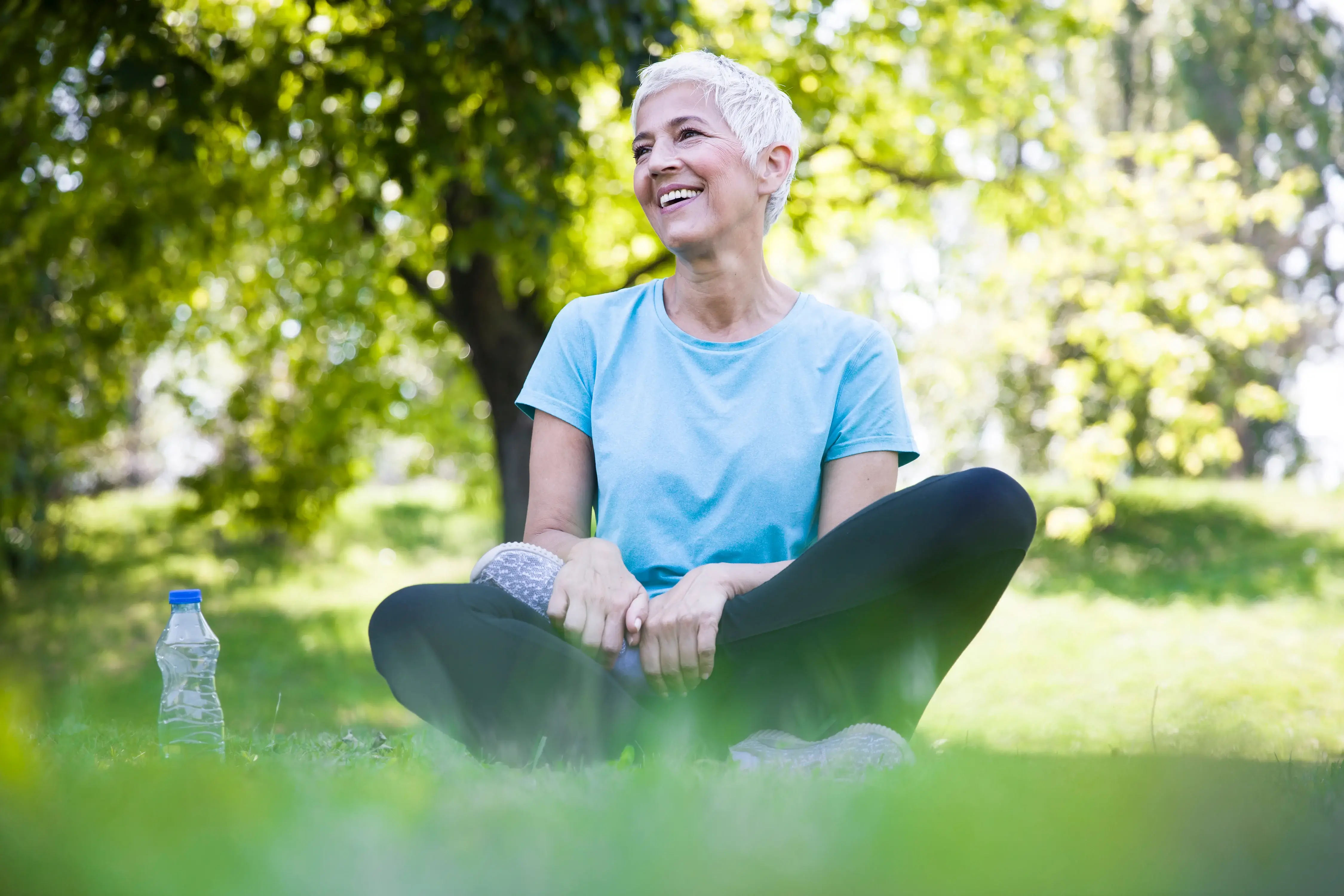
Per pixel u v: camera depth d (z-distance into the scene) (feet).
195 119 20.86
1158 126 46.32
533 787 4.56
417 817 3.38
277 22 27.94
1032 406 44.01
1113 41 45.91
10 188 27.12
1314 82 46.01
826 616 6.58
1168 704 23.70
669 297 8.43
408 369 49.42
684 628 6.64
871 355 8.08
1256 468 57.21
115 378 35.60
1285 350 50.42
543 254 23.54
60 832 2.94
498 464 30.89
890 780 4.81
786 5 30.53
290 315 35.99
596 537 7.88
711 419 7.86
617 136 31.91
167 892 2.77
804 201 30.94
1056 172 35.35
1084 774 4.86
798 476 7.78
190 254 30.99
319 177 26.66
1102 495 44.62
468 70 22.44
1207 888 3.17
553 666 6.26
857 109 31.78
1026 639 33.58
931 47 32.91
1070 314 42.57
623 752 5.87
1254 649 30.07
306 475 40.75
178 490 58.85
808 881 3.01
